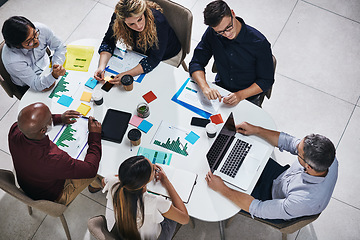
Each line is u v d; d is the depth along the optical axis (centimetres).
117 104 234
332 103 321
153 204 184
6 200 284
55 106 234
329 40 351
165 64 250
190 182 203
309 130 310
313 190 184
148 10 233
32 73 242
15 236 273
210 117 226
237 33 219
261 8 371
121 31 244
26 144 193
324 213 275
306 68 339
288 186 201
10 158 304
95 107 233
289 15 366
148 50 256
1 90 334
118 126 223
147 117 228
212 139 218
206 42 246
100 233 182
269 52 227
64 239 271
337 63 339
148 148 216
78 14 378
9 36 223
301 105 322
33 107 186
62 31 369
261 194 227
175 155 213
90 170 205
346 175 289
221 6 199
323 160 170
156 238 206
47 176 205
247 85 254
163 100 234
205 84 237
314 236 268
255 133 218
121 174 169
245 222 273
